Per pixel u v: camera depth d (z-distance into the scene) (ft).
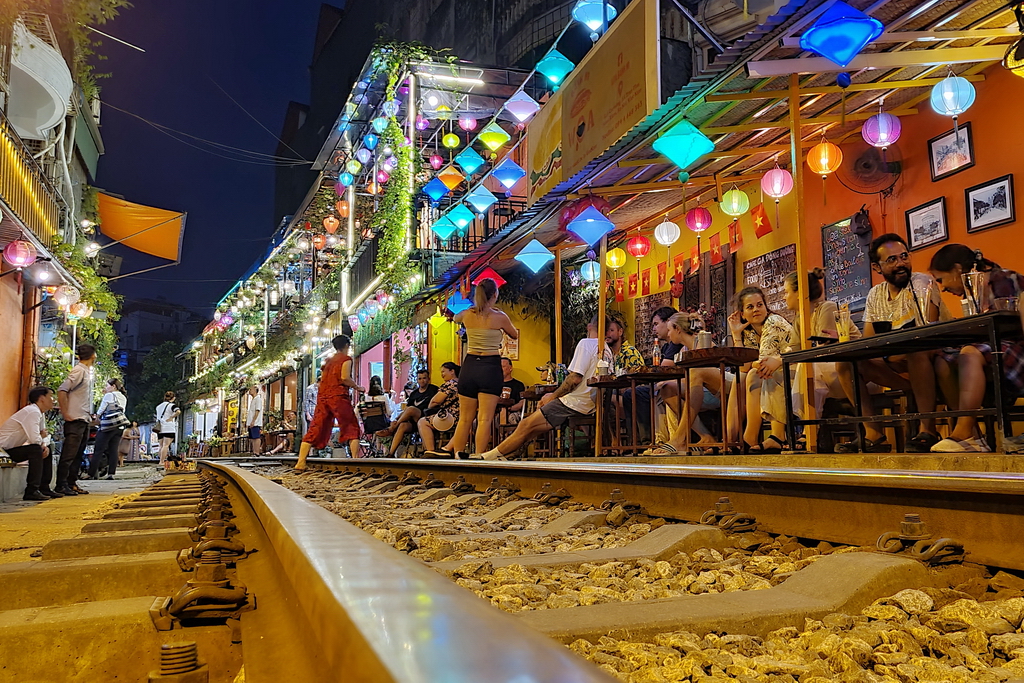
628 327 43.04
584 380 29.22
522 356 51.88
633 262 42.78
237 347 141.49
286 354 107.65
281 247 107.04
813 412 21.88
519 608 6.71
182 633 5.20
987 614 5.74
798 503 10.21
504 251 43.16
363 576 3.00
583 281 47.73
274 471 40.65
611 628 5.42
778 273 32.32
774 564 8.21
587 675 1.63
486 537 11.34
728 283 35.14
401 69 61.11
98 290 57.00
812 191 30.91
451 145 49.70
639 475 13.53
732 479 11.26
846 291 29.32
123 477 55.77
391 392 68.74
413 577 2.97
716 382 26.25
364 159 72.43
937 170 25.93
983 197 24.31
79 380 33.47
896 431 21.22
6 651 5.15
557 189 31.14
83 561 7.47
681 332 27.81
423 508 16.80
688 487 12.40
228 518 11.92
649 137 24.98
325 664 3.29
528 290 52.75
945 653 5.10
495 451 28.25
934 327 15.85
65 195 60.95
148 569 7.15
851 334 22.57
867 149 28.55
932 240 26.08
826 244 30.19
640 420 32.12
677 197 35.24
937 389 19.99
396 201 61.98
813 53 21.44
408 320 62.85
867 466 16.81
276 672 3.89
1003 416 14.55
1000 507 7.37
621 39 25.14
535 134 34.17
